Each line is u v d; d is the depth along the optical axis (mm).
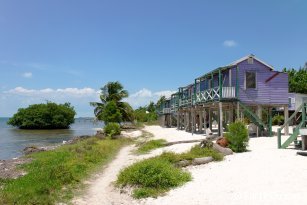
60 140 45562
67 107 88188
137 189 11586
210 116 35500
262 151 18203
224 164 15102
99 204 10477
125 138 33781
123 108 55719
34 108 83250
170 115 56031
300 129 17812
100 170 16219
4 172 16562
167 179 11852
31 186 12141
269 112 29141
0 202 10070
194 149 17453
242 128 18609
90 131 73125
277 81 29062
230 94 27172
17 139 47688
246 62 28453
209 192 10805
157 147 24375
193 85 37750
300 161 14766
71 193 11688
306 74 59250
